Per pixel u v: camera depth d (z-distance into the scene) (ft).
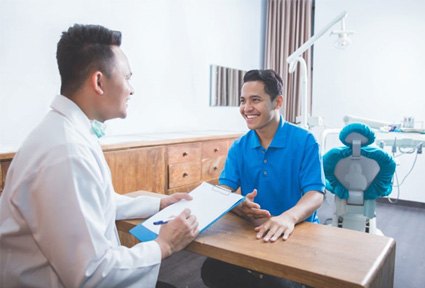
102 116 2.83
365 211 6.36
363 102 13.01
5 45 6.11
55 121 2.51
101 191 2.47
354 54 12.98
